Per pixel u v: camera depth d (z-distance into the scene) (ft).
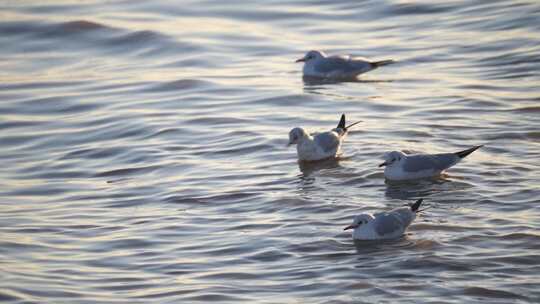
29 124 74.84
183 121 72.69
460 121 68.49
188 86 81.15
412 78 80.02
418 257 47.83
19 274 48.21
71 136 71.67
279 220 53.78
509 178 57.72
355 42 90.38
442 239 49.80
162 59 88.69
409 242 49.75
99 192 60.44
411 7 97.14
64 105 78.54
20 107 78.59
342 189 58.08
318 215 54.13
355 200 56.08
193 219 54.85
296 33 93.97
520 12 91.45
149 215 55.93
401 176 58.44
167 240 52.11
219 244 51.06
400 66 83.41
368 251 49.03
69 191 61.16
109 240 52.60
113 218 55.93
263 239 51.29
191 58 88.33
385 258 48.03
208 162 64.23
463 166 60.18
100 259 50.08
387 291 44.21
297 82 81.66
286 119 72.23
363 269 46.85
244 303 43.91
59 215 56.95
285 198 56.95
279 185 59.26
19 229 54.85
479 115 69.46
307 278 46.26
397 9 97.25
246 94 78.74
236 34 94.02
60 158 67.41
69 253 51.08
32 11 101.35
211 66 86.38
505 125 66.85
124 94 80.23
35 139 71.67
